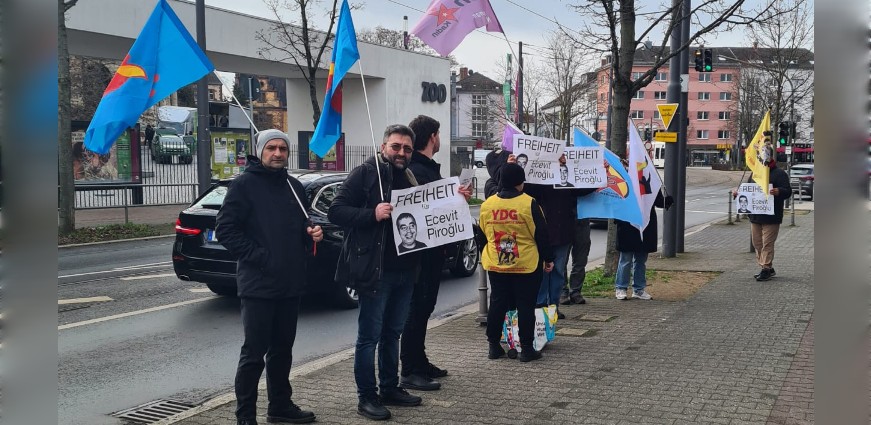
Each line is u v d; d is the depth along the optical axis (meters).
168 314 8.88
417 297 5.51
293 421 4.80
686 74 13.55
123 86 5.27
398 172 5.10
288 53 26.03
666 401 4.99
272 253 4.55
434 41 7.72
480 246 6.52
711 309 8.30
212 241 8.88
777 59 31.27
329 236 8.72
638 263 9.05
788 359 6.04
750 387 5.27
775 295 9.16
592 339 6.95
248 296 4.51
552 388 5.41
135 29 21.33
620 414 4.75
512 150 7.99
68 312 8.92
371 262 4.75
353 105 34.41
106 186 21.98
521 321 6.24
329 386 5.70
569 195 7.73
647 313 8.14
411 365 5.56
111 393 5.89
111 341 7.59
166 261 13.55
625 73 9.94
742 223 21.31
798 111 42.94
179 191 26.44
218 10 24.28
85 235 16.66
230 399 5.40
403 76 35.09
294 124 34.84
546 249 6.21
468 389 5.48
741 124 70.12
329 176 9.36
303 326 8.41
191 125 51.03
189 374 6.46
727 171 74.44
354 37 5.28
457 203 5.09
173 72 5.37
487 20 7.80
